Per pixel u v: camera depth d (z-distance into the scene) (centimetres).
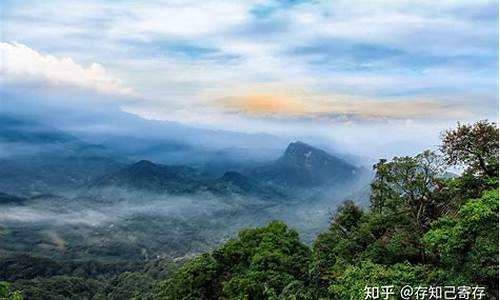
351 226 6144
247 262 7188
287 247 7088
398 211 5019
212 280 7219
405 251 4306
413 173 4875
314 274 5094
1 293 4178
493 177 3994
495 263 3098
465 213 3294
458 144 4984
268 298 5381
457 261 3288
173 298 7325
